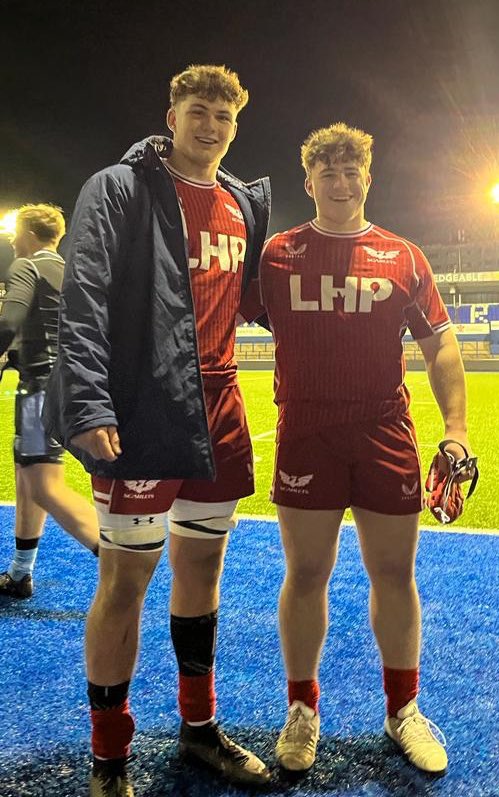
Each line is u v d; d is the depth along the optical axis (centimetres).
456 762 218
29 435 335
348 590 371
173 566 220
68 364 180
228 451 216
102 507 198
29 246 358
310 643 227
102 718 196
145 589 201
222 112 210
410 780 209
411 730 220
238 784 207
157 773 214
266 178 243
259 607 348
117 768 198
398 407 229
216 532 216
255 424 1083
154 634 316
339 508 227
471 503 574
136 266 196
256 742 231
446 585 381
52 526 511
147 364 192
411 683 228
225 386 218
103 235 189
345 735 234
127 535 195
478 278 4003
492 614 338
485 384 1908
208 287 211
